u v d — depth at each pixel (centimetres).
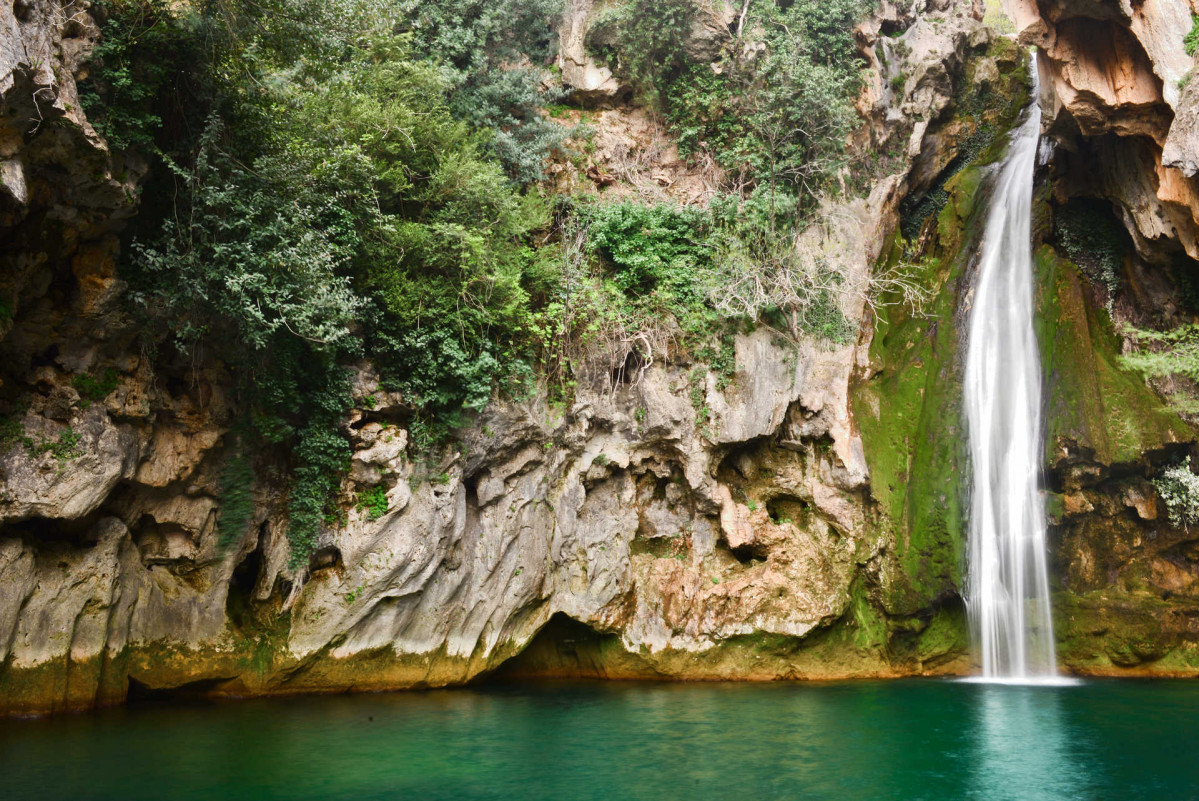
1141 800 1005
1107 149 2080
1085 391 1992
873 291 2127
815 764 1151
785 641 1830
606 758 1172
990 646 1909
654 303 1950
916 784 1063
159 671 1435
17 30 1010
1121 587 1988
